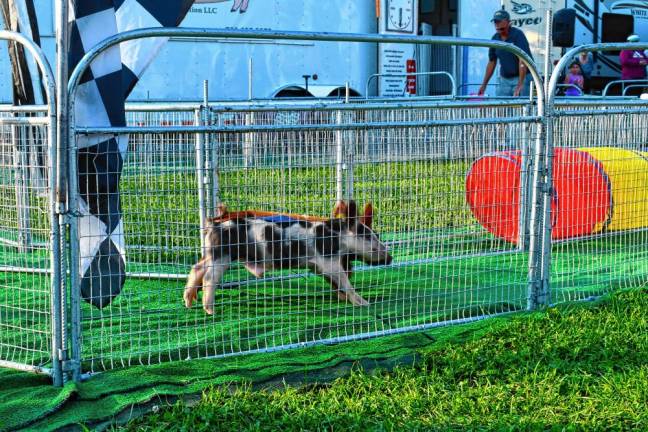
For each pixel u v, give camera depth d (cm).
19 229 495
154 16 493
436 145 573
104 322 502
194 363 420
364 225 543
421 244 580
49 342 448
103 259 423
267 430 346
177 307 536
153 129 411
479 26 1666
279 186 570
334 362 423
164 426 349
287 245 520
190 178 561
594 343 449
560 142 640
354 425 348
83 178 411
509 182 623
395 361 428
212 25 1283
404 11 1538
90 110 424
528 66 527
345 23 1458
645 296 550
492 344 453
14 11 720
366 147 573
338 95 1420
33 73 732
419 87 1678
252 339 470
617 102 662
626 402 372
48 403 371
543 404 373
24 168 482
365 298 570
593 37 1786
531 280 542
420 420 357
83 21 423
